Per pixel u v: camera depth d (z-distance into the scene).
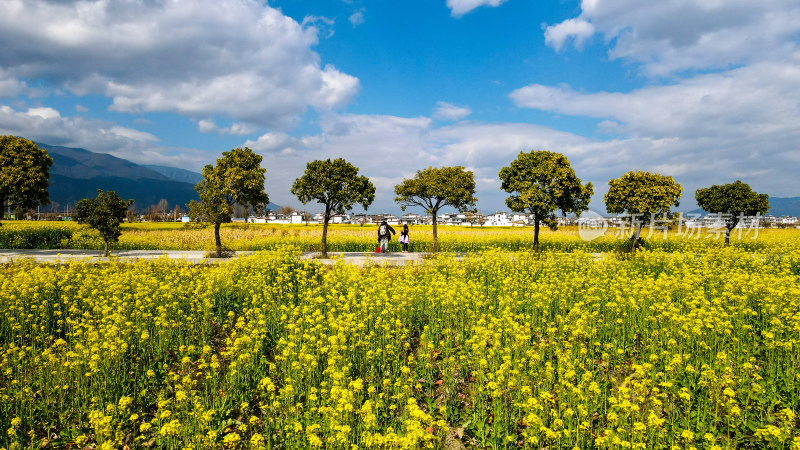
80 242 35.59
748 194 36.53
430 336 10.80
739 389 7.79
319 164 26.69
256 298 13.16
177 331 11.55
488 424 7.45
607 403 7.89
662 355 8.95
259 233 42.19
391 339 10.61
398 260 23.95
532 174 27.22
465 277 17.50
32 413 7.90
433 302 12.53
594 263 19.22
